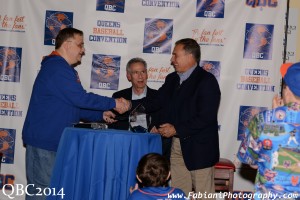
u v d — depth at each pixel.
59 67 3.51
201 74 3.83
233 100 4.70
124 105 3.62
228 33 4.68
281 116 2.53
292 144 2.50
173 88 4.02
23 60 4.73
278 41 4.66
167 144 4.14
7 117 4.75
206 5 4.67
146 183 2.79
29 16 4.71
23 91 4.74
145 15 4.70
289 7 4.70
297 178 2.48
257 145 2.60
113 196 3.14
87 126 3.47
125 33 4.71
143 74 4.34
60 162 3.17
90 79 4.74
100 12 4.71
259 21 4.66
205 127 3.72
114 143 3.14
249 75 4.69
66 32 3.66
